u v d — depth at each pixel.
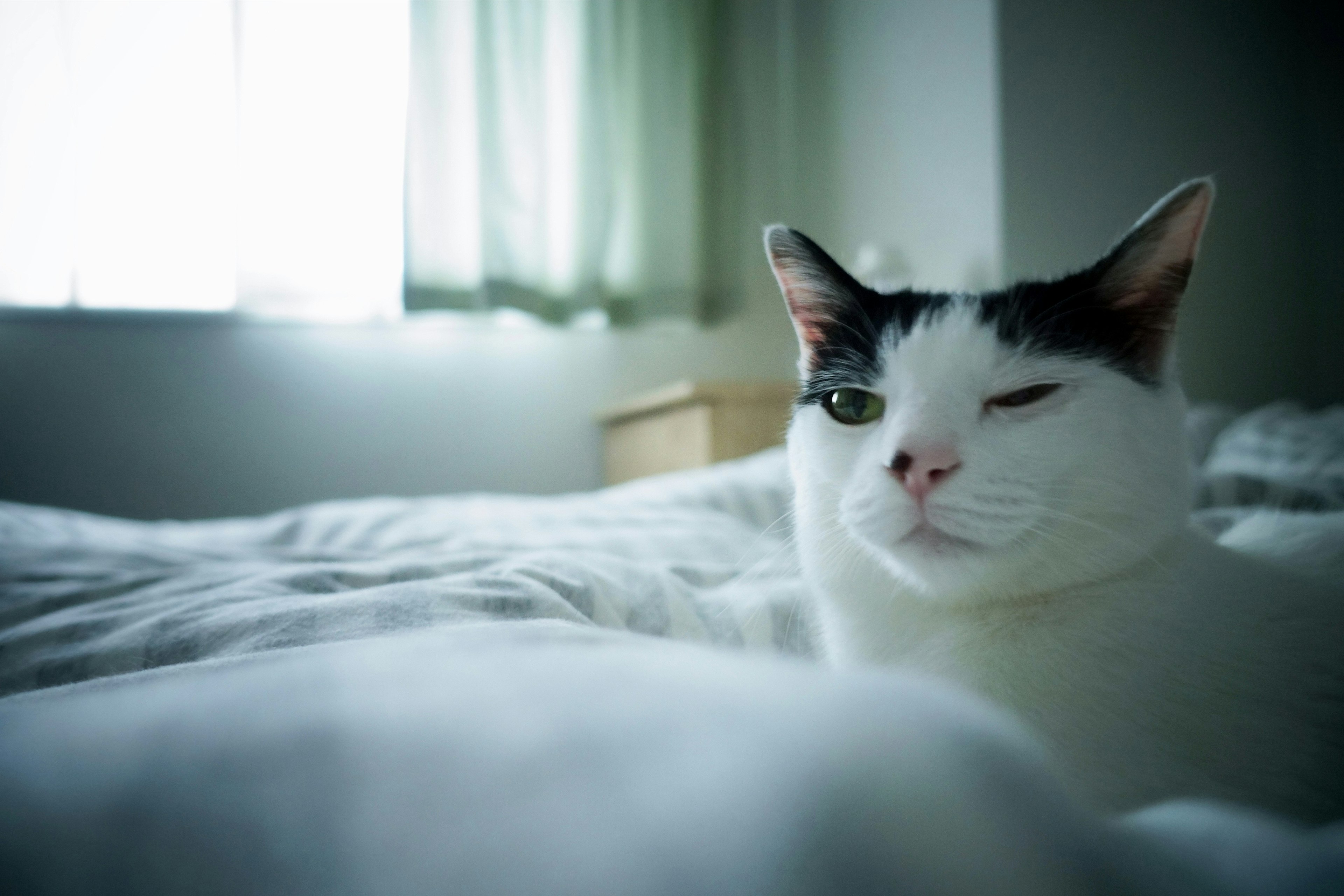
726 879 0.19
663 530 1.32
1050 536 0.63
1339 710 0.57
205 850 0.20
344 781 0.21
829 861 0.20
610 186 2.68
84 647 0.77
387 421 2.64
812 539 0.79
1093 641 0.60
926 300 0.79
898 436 0.68
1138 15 2.43
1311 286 2.80
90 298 2.38
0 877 0.19
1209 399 2.59
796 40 3.00
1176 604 0.61
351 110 2.50
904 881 0.20
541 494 2.76
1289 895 0.23
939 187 2.38
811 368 0.87
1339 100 2.73
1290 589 0.64
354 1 2.49
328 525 1.47
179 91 2.39
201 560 1.29
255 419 2.53
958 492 0.64
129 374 2.44
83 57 2.33
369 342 2.62
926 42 2.42
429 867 0.20
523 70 2.57
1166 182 2.46
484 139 2.51
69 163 2.34
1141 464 0.65
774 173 2.98
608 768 0.22
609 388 2.82
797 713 0.23
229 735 0.23
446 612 0.72
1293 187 2.77
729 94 2.79
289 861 0.20
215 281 2.47
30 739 0.23
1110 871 0.23
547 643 0.32
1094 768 0.55
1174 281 0.71
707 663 0.28
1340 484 1.28
